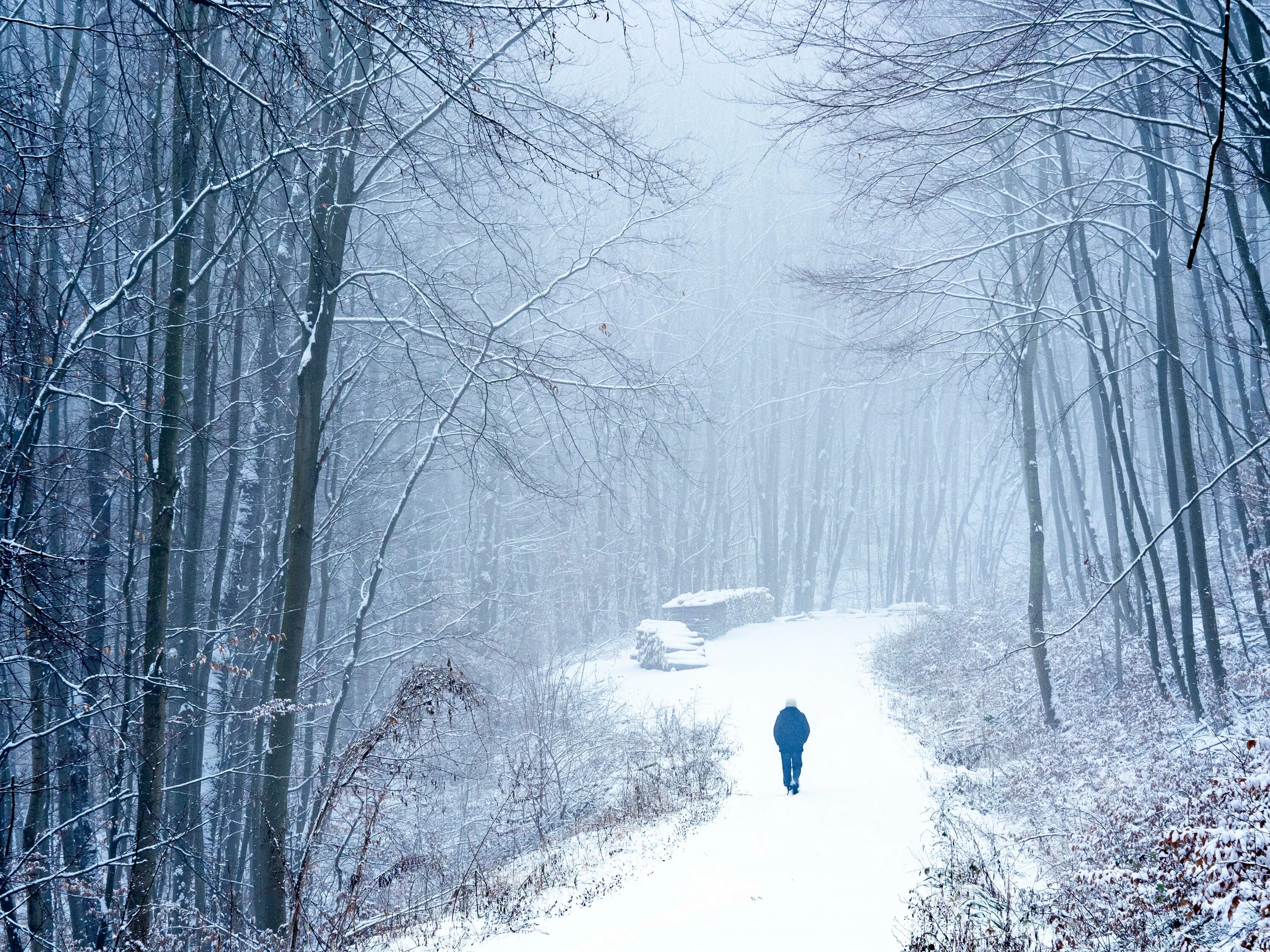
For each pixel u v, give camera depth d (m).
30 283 9.05
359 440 22.42
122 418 12.00
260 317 16.39
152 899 10.02
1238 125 9.21
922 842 8.96
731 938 6.39
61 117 8.68
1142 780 10.38
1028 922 5.75
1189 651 12.79
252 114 8.11
